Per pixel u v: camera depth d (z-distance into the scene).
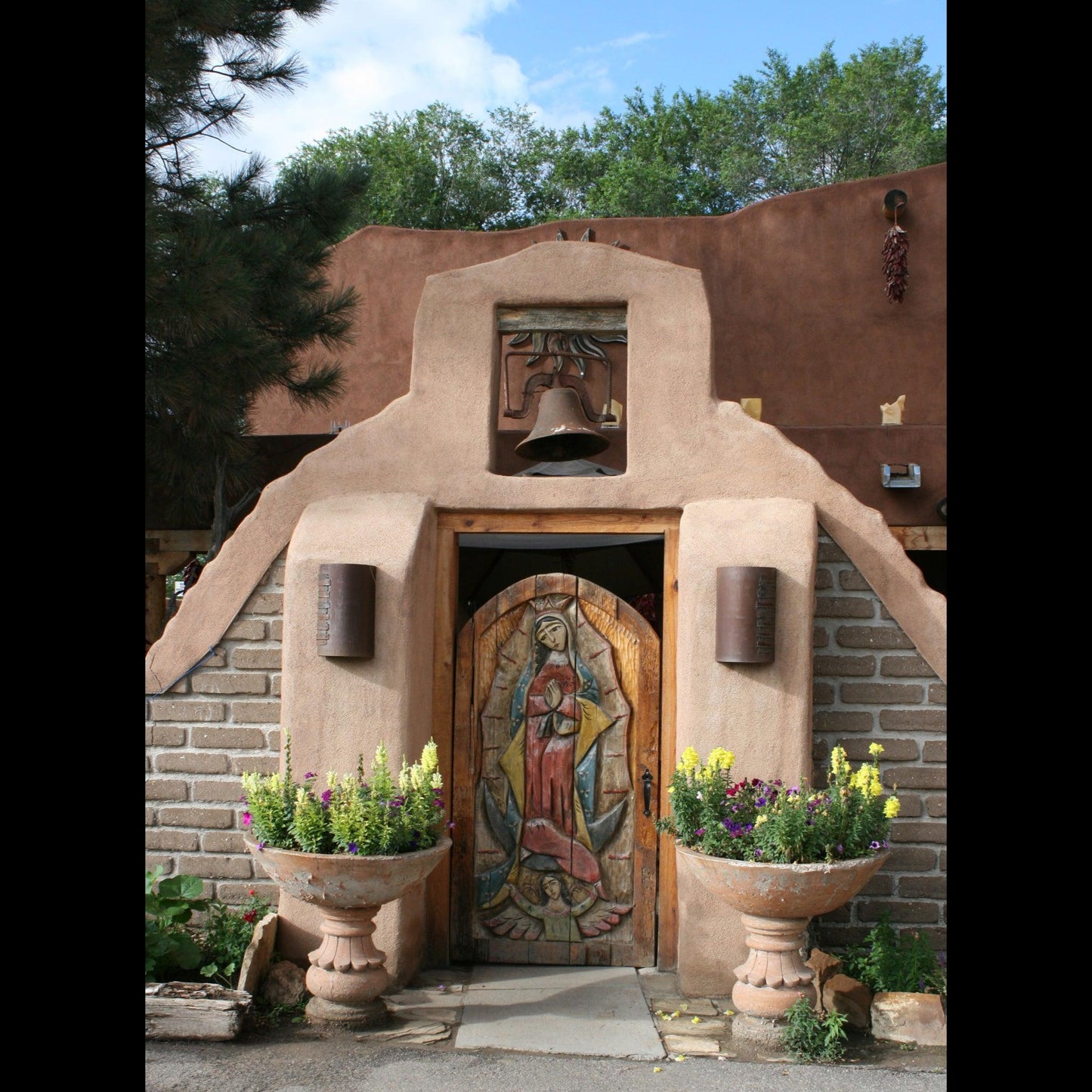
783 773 5.98
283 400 12.74
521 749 6.65
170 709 6.68
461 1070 4.96
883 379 11.30
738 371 11.41
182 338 9.30
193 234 9.20
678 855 6.16
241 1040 5.27
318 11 11.36
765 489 6.46
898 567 6.44
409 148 31.17
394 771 6.05
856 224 11.44
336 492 6.64
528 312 6.72
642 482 6.50
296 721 6.14
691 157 34.66
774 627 6.03
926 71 32.97
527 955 6.55
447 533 6.66
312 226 11.50
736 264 11.52
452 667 6.65
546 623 6.68
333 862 5.16
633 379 6.56
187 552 10.72
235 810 6.59
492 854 6.61
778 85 36.41
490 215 31.58
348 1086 4.75
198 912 6.48
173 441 9.79
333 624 6.04
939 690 6.39
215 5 9.54
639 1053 5.21
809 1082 4.89
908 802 6.36
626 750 6.59
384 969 5.57
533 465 9.73
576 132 35.00
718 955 6.03
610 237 11.74
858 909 6.34
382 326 12.51
